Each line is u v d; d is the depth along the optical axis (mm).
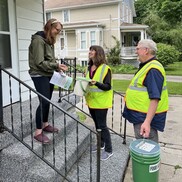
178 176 3197
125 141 3947
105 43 21391
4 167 2611
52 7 23266
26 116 3363
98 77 3176
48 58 2951
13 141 2842
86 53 20875
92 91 3215
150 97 2393
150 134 2633
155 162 2227
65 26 21094
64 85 2955
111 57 18672
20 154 2564
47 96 2973
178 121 5566
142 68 2572
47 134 3154
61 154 2961
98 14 21359
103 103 3207
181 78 12742
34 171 2537
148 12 32094
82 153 3492
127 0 23938
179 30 24875
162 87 2449
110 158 3410
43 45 2822
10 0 3959
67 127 3629
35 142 2877
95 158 3393
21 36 4297
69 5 22328
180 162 3586
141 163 2230
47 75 2945
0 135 2680
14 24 4102
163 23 26719
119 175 2990
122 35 21812
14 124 3039
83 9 21953
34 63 2883
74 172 2977
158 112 2582
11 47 4016
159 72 2420
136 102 2621
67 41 22094
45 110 3008
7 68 3916
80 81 3127
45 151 2895
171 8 28266
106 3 20641
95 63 3232
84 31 20766
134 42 24047
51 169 2590
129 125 5199
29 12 4566
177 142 4340
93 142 3906
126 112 2791
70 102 4629
